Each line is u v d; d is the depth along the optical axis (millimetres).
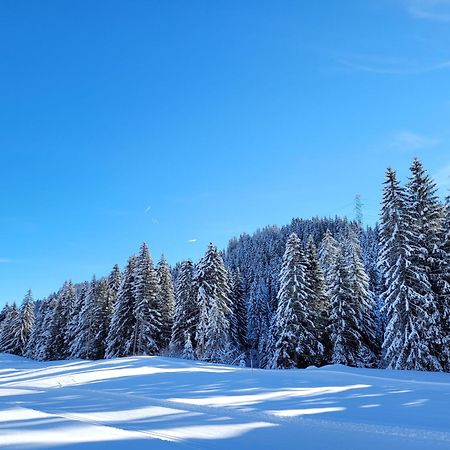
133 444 6137
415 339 27812
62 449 5605
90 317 50875
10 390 14883
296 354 35500
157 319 45344
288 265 37656
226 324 41812
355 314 36781
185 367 23250
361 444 7117
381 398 12641
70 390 14391
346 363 34844
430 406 11250
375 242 69188
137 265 46625
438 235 31094
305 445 6988
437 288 29562
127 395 12828
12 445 5672
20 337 67875
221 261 44156
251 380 17328
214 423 8570
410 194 31969
